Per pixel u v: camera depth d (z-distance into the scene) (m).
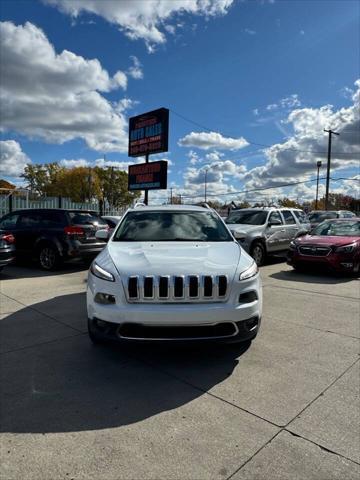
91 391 3.43
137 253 4.34
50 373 3.80
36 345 4.56
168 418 2.99
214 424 2.91
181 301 3.72
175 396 3.34
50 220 10.29
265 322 5.52
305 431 2.81
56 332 5.04
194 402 3.24
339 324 5.44
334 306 6.48
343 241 9.59
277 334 4.98
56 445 2.64
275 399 3.29
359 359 4.16
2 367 3.93
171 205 6.43
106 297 3.84
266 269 10.98
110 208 24.00
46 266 10.17
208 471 2.38
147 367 3.95
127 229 5.43
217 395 3.36
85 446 2.63
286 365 3.99
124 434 2.78
